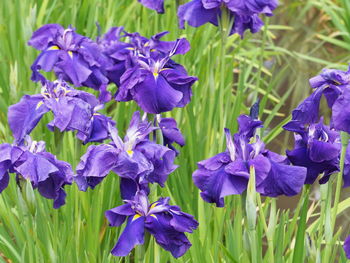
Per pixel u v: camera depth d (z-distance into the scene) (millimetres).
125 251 3201
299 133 3543
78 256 4367
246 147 3357
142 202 3305
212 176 3355
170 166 3602
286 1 11664
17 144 3627
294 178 3299
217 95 6270
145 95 3947
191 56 7359
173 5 7289
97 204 4469
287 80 9258
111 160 3428
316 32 10820
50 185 3641
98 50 5234
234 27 5551
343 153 3467
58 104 3801
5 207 4887
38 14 8188
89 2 8070
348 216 6453
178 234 3289
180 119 6008
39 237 4371
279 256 3943
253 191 3203
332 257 4113
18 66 6828
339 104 3363
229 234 4414
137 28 7621
